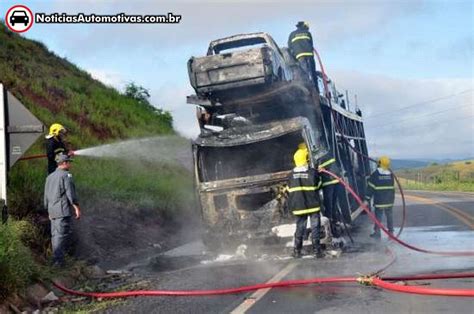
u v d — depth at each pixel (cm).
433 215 1898
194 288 822
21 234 859
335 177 1098
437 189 5003
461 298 673
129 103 2781
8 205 1027
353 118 1625
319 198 1071
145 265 1109
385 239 1326
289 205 1067
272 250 1110
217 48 1258
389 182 1329
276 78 1152
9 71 2023
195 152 1172
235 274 930
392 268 901
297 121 1133
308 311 646
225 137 1153
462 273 827
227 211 1138
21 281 750
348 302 680
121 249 1238
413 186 5553
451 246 1148
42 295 796
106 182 1530
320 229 1063
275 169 1157
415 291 711
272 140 1147
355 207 1420
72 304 768
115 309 719
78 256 1086
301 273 898
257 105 1210
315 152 1138
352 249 1143
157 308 707
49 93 2098
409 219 1817
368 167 1777
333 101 1395
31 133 936
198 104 1186
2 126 916
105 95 2622
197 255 1185
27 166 1257
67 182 943
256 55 1109
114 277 959
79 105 2181
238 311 662
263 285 791
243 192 1130
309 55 1293
